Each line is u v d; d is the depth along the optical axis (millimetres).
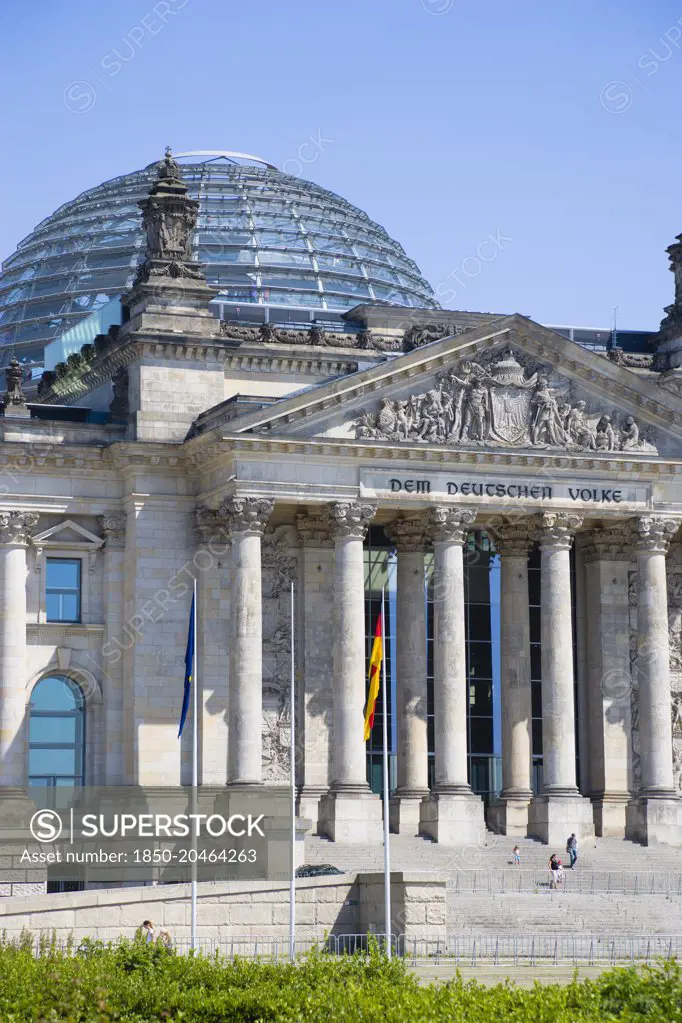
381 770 129250
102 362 131250
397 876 92312
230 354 127875
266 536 125938
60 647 122688
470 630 134250
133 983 61562
